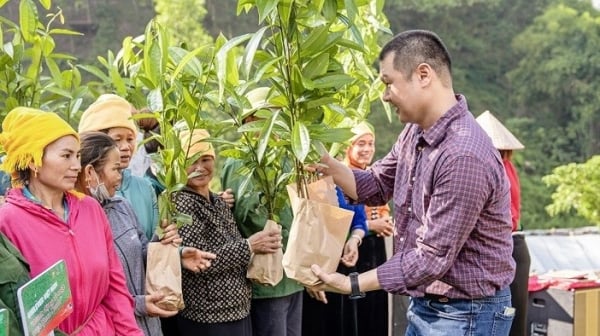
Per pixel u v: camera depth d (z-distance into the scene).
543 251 5.50
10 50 3.16
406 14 21.70
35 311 1.89
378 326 4.21
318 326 3.99
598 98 20.70
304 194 2.67
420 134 2.50
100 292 2.43
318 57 2.54
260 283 3.10
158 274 2.76
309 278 2.55
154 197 3.07
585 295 4.35
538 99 21.58
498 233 2.48
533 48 21.70
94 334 2.38
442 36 21.91
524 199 18.36
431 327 2.57
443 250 2.38
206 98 2.85
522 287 4.04
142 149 3.58
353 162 4.03
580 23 21.69
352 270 3.99
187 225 3.01
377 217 4.29
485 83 22.03
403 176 2.62
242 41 2.58
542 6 23.08
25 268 2.15
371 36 3.44
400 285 2.44
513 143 4.22
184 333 3.09
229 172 3.43
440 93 2.47
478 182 2.36
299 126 2.47
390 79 2.49
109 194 2.76
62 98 3.56
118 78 3.29
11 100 3.17
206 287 3.04
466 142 2.40
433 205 2.42
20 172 2.37
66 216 2.40
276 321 3.40
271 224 3.09
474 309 2.50
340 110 2.70
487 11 22.50
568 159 20.44
